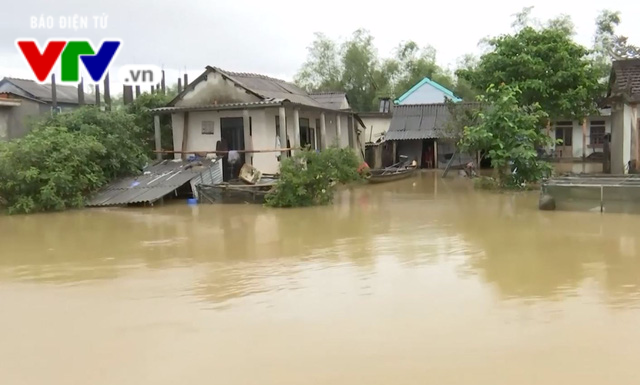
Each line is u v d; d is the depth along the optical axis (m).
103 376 4.70
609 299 6.37
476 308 6.13
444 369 4.63
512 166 18.17
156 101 21.03
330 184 16.52
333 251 9.37
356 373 4.60
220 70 19.39
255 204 15.84
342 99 27.59
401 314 5.99
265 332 5.56
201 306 6.46
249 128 19.08
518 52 21.80
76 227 12.50
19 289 7.45
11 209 14.55
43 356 5.15
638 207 12.63
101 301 6.79
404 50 49.69
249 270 8.13
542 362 4.73
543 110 21.06
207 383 4.50
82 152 15.77
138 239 10.90
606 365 4.66
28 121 18.06
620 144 19.64
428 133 29.83
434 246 9.55
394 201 16.41
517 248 9.23
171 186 16.28
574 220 11.93
